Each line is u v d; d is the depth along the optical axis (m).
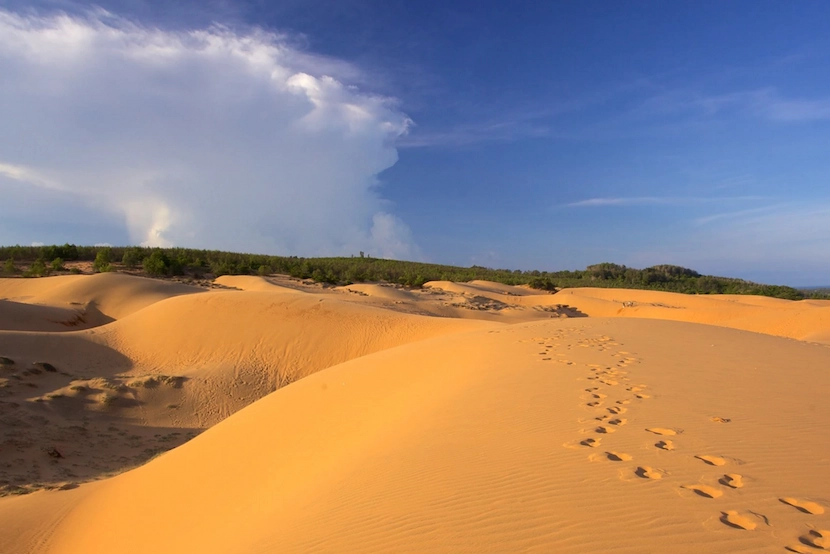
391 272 90.44
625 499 3.69
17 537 9.77
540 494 3.96
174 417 19.16
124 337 26.02
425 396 9.29
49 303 35.50
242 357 24.69
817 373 9.13
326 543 3.94
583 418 6.17
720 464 4.34
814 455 4.54
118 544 8.56
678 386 7.85
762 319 36.12
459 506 3.98
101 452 15.80
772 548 2.91
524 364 10.62
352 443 7.75
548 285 78.00
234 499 8.05
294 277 69.25
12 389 17.75
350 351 25.45
